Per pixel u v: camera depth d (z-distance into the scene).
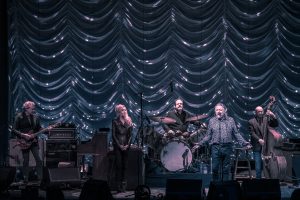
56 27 12.44
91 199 6.64
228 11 12.45
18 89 12.38
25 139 10.61
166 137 11.37
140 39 12.48
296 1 12.37
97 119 12.46
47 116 12.45
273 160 10.80
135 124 12.38
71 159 10.85
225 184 6.73
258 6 12.43
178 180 7.05
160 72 12.50
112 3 12.46
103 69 12.50
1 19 11.98
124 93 12.52
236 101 12.48
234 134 10.08
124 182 10.01
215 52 12.48
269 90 12.47
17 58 12.37
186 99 12.50
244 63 12.48
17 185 10.48
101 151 10.59
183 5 12.46
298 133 12.43
